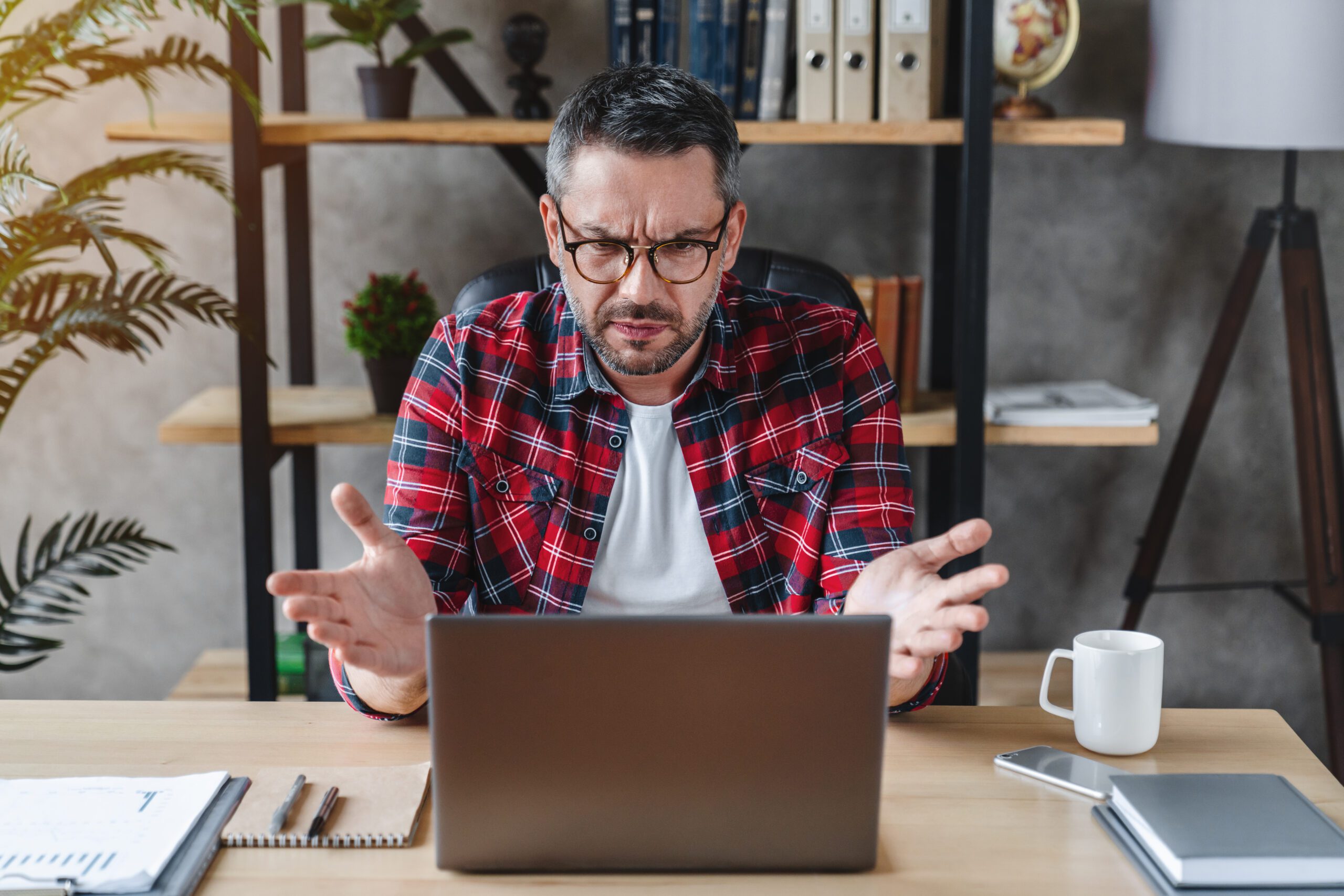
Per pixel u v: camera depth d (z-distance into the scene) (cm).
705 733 76
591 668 75
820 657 75
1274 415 233
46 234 171
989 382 230
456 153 219
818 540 126
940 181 216
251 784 89
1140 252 226
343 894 76
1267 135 179
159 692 237
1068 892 77
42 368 223
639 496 125
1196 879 75
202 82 214
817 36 180
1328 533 198
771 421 127
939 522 218
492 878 78
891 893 76
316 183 220
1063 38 183
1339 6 174
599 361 123
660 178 104
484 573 124
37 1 209
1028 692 209
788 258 150
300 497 221
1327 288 227
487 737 76
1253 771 93
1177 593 239
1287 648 240
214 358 224
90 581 231
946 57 199
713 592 125
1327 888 75
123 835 80
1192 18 184
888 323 194
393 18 184
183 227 219
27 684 235
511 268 143
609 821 77
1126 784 86
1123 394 206
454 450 123
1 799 85
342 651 85
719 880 78
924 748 98
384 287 192
